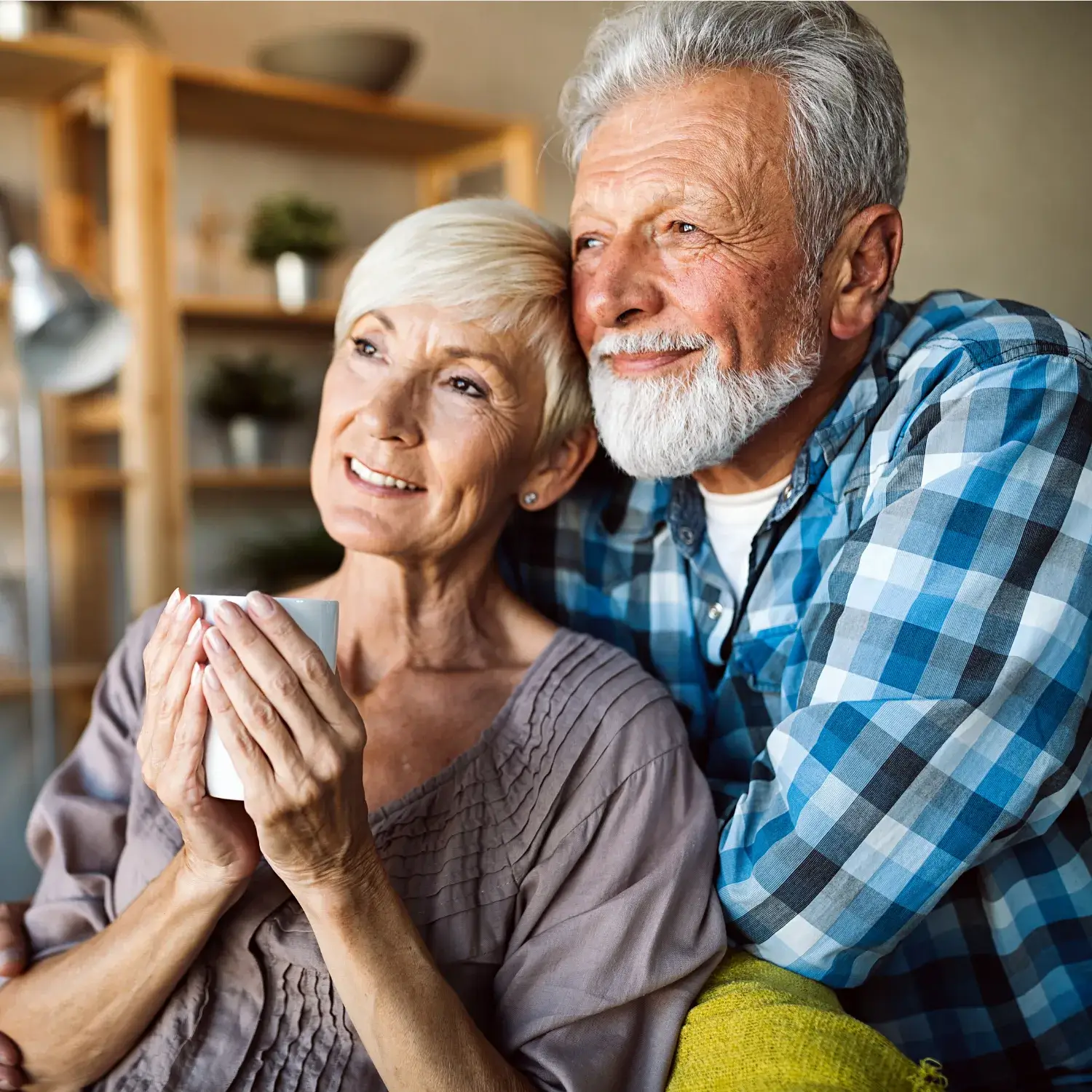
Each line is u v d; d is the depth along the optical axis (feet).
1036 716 3.19
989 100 13.96
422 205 11.09
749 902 3.23
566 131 3.97
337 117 9.57
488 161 10.43
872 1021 3.88
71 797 3.49
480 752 3.33
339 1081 2.99
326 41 8.93
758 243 3.59
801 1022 2.90
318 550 9.32
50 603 9.27
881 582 3.31
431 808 3.24
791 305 3.70
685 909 3.19
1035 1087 3.77
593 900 3.17
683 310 3.57
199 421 10.11
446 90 10.85
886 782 3.11
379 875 2.78
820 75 3.62
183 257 9.86
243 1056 3.01
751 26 3.55
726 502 4.14
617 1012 3.05
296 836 2.59
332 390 3.39
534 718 3.39
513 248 3.38
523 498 3.79
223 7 9.74
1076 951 3.79
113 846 3.47
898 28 13.24
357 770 2.64
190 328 10.00
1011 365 3.47
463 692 3.49
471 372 3.33
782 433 3.95
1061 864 3.81
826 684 3.32
